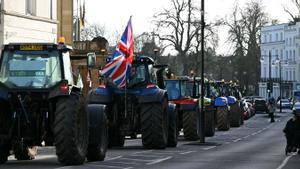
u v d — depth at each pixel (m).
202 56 43.09
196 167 25.17
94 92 34.62
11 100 24.08
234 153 33.47
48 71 24.41
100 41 62.28
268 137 50.78
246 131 60.75
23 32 50.12
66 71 24.89
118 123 34.59
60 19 58.72
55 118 23.53
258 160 29.20
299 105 101.38
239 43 144.50
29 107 24.31
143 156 29.91
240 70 151.25
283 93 186.12
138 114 34.66
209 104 50.44
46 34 53.69
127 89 34.47
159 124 33.25
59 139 23.41
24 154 26.48
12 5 48.53
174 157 29.81
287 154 32.91
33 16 51.44
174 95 45.03
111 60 34.44
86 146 24.94
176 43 101.25
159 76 36.91
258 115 111.81
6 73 24.45
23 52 24.73
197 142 42.66
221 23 98.94
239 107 70.06
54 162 25.77
